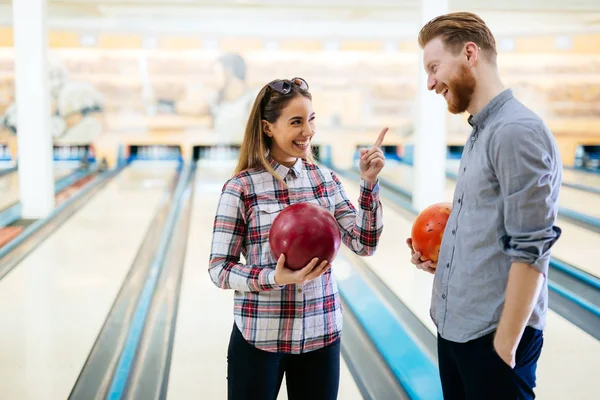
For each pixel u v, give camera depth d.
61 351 2.94
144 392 2.57
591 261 4.27
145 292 3.80
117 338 3.11
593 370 2.74
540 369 2.74
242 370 1.55
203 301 3.66
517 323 1.26
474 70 1.35
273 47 8.59
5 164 8.22
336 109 8.80
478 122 1.37
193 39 8.47
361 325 3.25
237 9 7.47
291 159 1.60
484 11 6.97
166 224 5.52
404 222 5.65
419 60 6.05
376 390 2.59
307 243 1.38
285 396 2.51
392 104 8.84
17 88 5.70
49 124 5.88
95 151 8.56
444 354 1.50
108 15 7.99
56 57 8.30
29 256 4.54
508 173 1.25
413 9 7.35
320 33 8.59
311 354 1.57
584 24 8.12
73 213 5.95
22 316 3.39
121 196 6.73
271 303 1.51
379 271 4.14
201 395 2.56
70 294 3.75
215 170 8.41
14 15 5.68
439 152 6.12
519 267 1.25
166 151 9.26
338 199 1.70
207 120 8.67
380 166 1.53
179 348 3.01
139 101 8.53
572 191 6.68
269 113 1.52
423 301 3.58
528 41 8.29
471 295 1.37
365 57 8.70
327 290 1.57
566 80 8.30
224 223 1.52
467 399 1.43
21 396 2.50
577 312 3.42
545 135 1.25
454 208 1.44
